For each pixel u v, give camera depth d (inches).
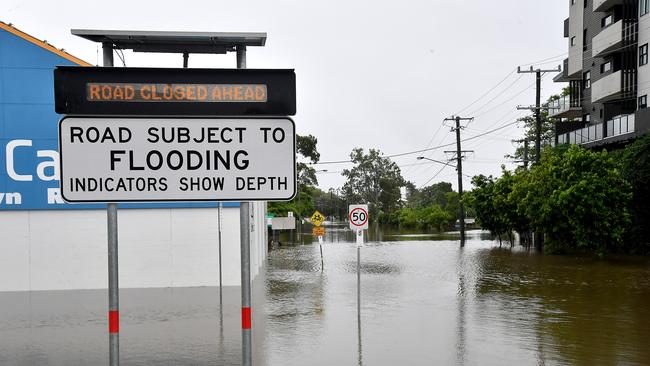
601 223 1048.2
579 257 1136.8
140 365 337.1
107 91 150.6
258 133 155.6
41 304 570.9
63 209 671.1
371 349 374.6
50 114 664.4
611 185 1077.8
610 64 1466.5
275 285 718.5
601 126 1406.3
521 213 1283.2
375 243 1763.0
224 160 154.5
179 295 625.6
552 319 478.6
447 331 430.9
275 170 155.9
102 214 680.4
